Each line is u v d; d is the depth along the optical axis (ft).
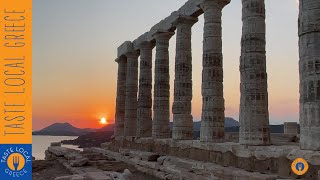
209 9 68.08
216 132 64.64
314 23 42.47
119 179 45.70
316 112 41.42
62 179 49.90
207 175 54.70
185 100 77.92
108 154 106.52
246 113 53.72
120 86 120.57
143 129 100.01
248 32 55.31
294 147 45.73
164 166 67.77
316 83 41.70
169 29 89.61
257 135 52.34
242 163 52.34
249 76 54.29
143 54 104.06
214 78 66.23
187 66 79.20
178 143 74.02
